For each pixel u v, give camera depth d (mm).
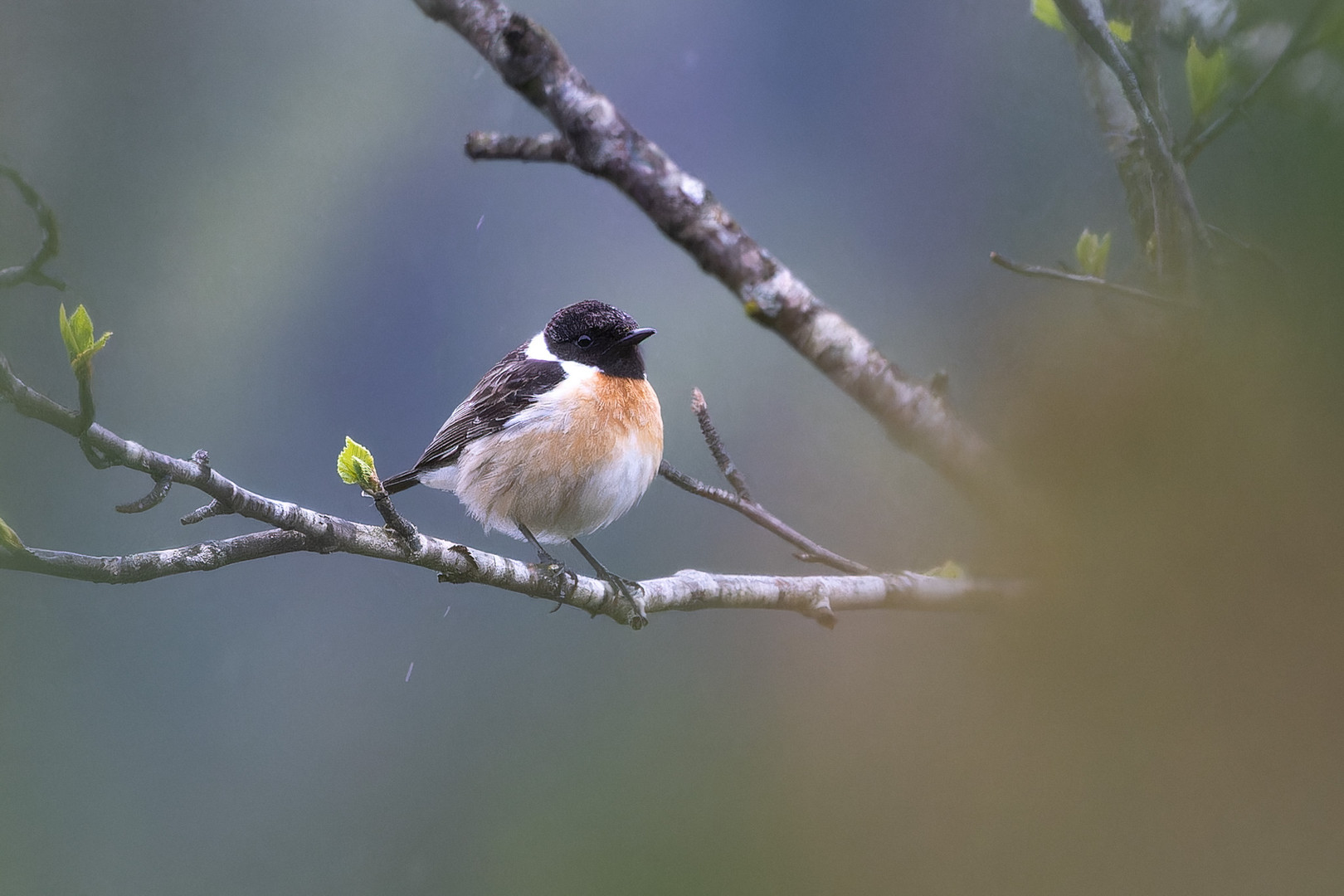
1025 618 4836
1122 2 6250
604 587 7246
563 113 6430
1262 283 4355
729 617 12336
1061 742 4602
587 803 12383
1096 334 4914
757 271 6379
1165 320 4730
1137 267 6145
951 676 6043
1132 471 4508
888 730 8078
